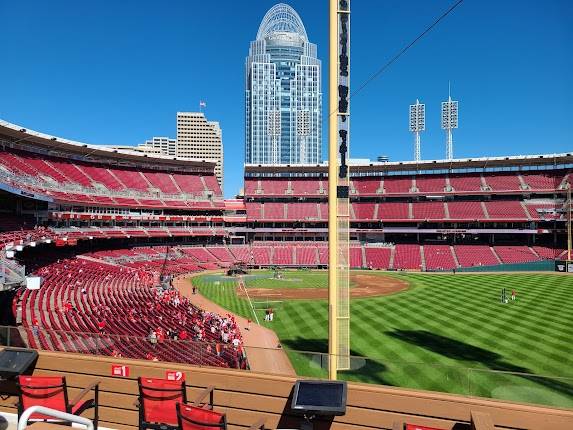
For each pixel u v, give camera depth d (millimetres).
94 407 9289
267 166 98812
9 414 9234
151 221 85125
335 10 15914
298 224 96500
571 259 74938
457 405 7707
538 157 86188
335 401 7535
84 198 68562
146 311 36375
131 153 84438
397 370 9844
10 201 55500
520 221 83938
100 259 64812
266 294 55281
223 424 6953
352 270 81062
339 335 15445
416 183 95688
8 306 29844
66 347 10930
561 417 7234
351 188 97750
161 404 8375
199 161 95375
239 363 10500
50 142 67000
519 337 32156
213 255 87062
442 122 107000
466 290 54750
